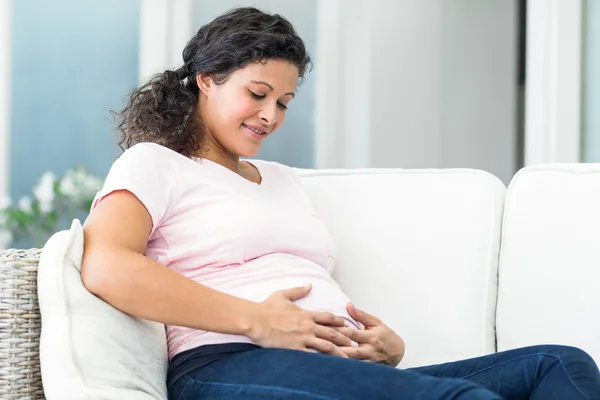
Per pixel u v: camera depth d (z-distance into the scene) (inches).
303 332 51.8
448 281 66.2
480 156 168.1
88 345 48.4
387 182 71.6
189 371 51.6
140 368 50.3
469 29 167.3
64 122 152.0
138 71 155.8
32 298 51.2
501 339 64.2
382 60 161.9
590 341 60.1
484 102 168.6
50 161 151.3
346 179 73.1
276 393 45.7
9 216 145.2
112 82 154.5
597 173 64.2
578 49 132.2
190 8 156.6
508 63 170.4
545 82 134.7
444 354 64.4
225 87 60.8
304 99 160.7
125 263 49.9
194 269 57.1
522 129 173.8
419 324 65.7
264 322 50.9
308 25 161.3
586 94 132.6
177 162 57.9
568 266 62.2
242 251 57.1
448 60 165.9
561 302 61.8
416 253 67.7
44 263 50.7
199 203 57.2
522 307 63.4
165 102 62.3
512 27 170.7
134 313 50.2
